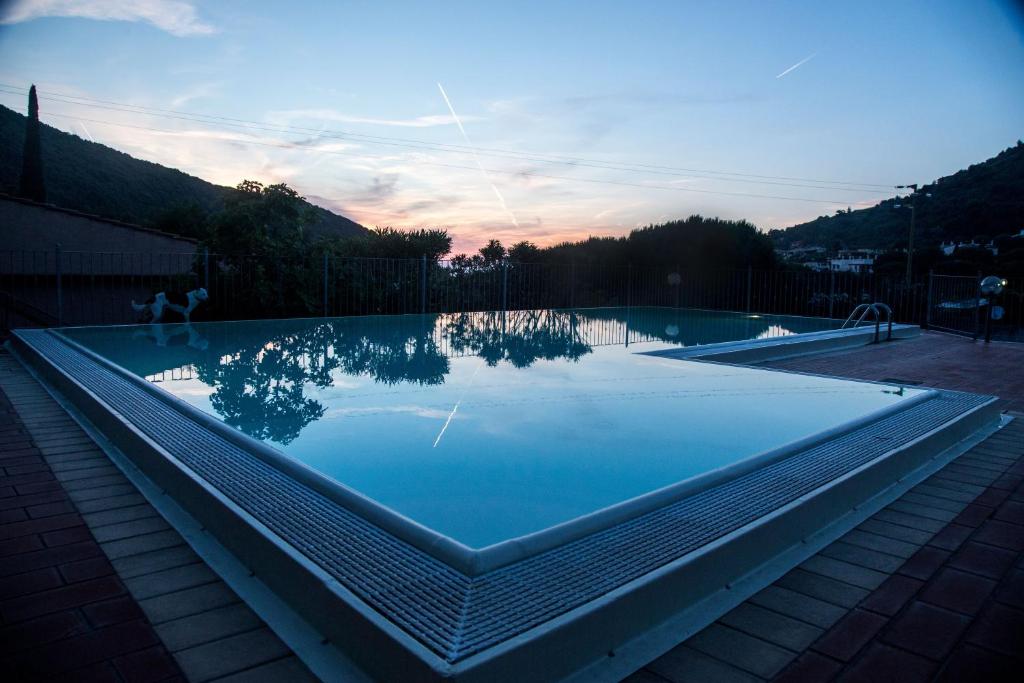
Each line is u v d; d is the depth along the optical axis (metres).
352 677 1.60
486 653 1.44
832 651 1.75
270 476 2.67
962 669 1.67
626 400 4.71
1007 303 11.37
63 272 12.54
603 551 2.02
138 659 1.66
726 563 2.11
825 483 2.72
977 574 2.22
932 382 6.39
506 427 3.87
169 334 8.25
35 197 22.75
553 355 7.21
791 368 7.38
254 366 6.05
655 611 1.85
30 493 2.86
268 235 10.83
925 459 3.52
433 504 2.60
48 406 4.54
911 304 12.64
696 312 14.33
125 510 2.69
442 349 7.57
